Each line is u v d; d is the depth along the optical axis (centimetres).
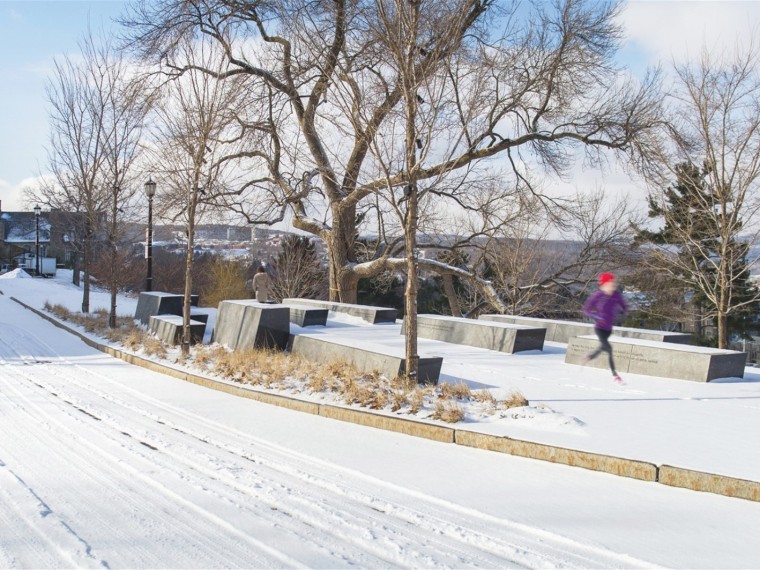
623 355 1352
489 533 562
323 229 2914
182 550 507
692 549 526
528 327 1606
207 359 1477
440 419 926
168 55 2336
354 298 2953
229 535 543
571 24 2347
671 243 2988
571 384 1184
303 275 4288
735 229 2047
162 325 1875
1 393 1202
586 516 599
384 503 637
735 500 639
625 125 2397
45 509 590
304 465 771
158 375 1449
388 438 896
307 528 565
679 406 1002
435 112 1076
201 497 641
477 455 808
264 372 1270
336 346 1322
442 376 1238
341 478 722
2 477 689
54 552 495
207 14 2162
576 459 748
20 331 2248
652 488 676
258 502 633
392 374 1142
